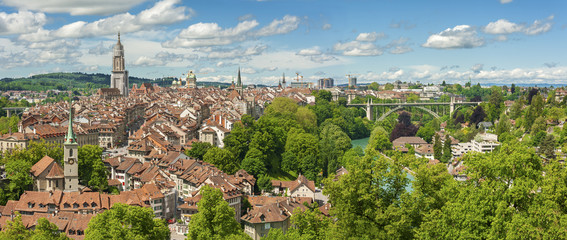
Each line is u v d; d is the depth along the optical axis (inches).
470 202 2642.7
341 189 2834.6
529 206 2615.7
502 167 2775.6
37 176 7593.5
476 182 2866.6
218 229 4606.3
